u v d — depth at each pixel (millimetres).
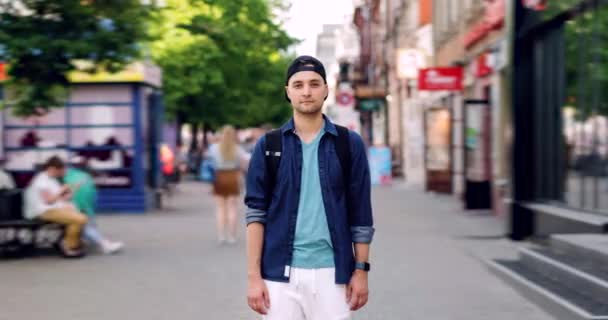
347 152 4148
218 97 39344
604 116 11391
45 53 12492
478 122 19219
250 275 4160
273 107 52812
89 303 8930
